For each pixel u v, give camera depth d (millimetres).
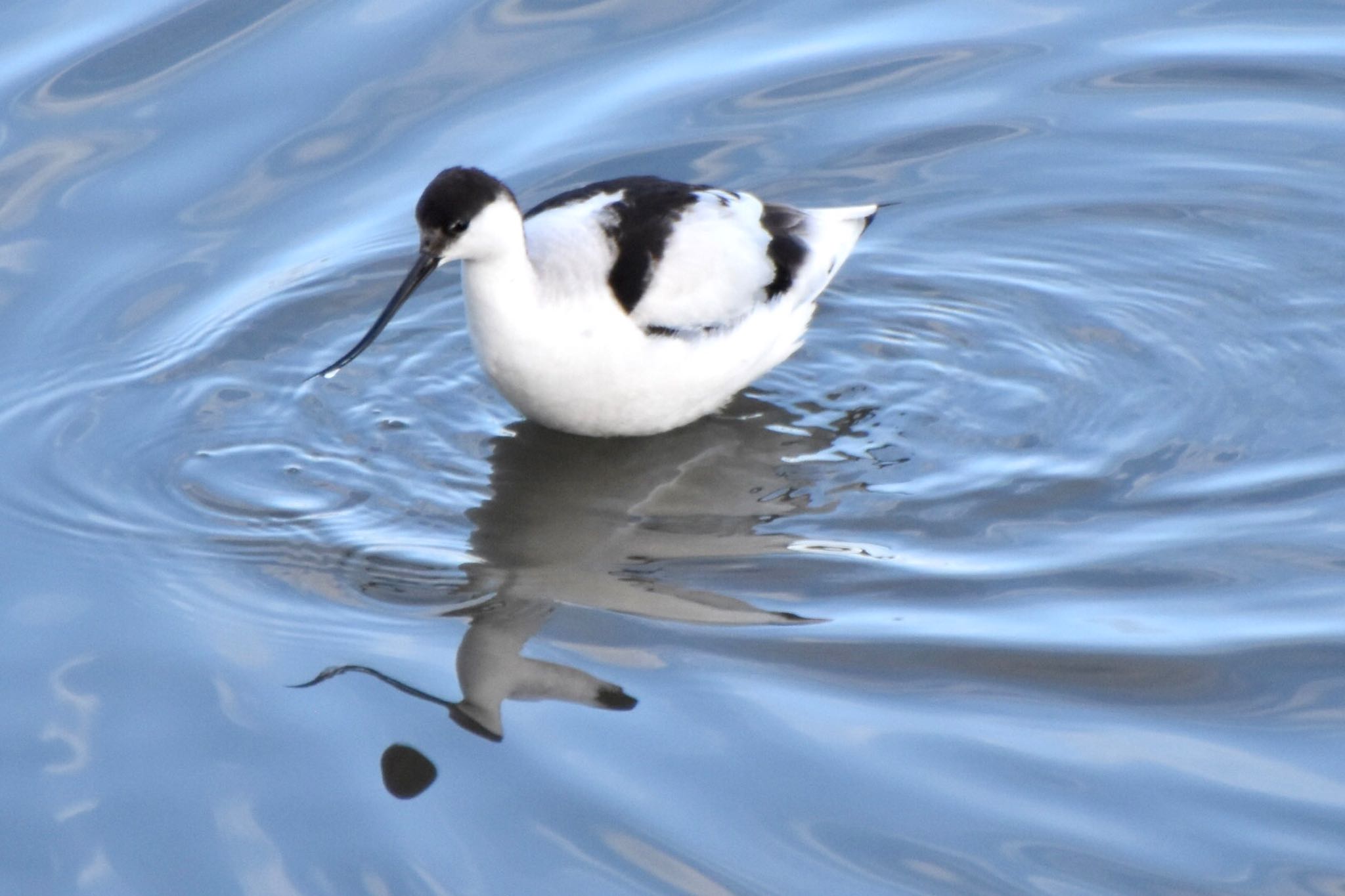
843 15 17453
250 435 12406
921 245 14641
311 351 13344
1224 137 15578
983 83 16438
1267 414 12328
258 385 12969
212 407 12688
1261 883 8281
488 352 11742
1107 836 8602
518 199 14805
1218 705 9531
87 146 15289
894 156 15609
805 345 13562
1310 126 15648
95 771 9203
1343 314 13406
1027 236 14680
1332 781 8938
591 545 11227
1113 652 9961
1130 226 14695
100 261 14164
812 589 10680
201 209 14758
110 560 11055
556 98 16172
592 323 11469
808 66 16672
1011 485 11695
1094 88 16328
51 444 12242
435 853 8555
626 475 12031
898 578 10750
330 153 15398
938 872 8375
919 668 9883
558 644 10195
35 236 14375
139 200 14805
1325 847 8500
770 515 11500
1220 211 14750
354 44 16703
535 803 8867
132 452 12188
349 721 9531
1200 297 13773
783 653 10055
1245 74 16328
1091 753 9180
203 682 9906
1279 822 8656
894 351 13414
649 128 15805
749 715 9508
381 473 12031
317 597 10688
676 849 8547
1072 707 9539
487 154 15398
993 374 13047
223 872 8508
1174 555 10844
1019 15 17375
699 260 11789
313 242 14461
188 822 8828
